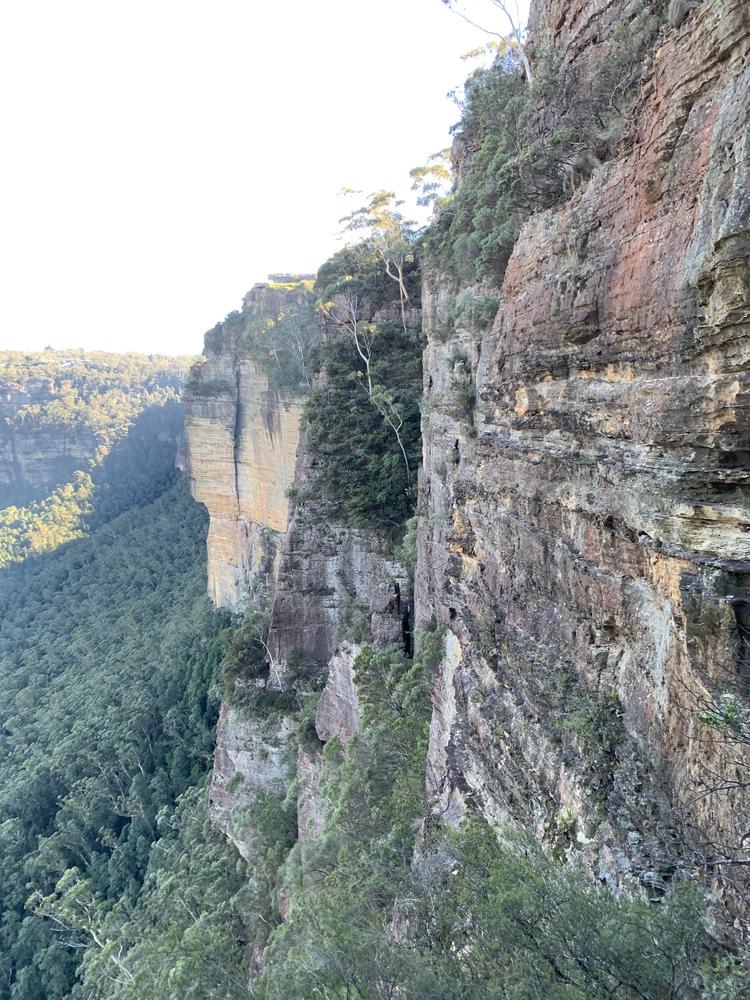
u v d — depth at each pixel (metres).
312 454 38.16
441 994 9.02
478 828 13.24
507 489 15.95
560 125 14.72
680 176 9.69
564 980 7.62
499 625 16.22
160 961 29.48
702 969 7.18
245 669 39.94
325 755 30.86
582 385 12.68
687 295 9.20
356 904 14.66
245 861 36.88
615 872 9.49
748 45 8.24
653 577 9.97
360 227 41.66
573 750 11.73
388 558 33.91
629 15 12.95
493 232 19.36
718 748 8.19
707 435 8.87
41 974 41.06
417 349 39.56
